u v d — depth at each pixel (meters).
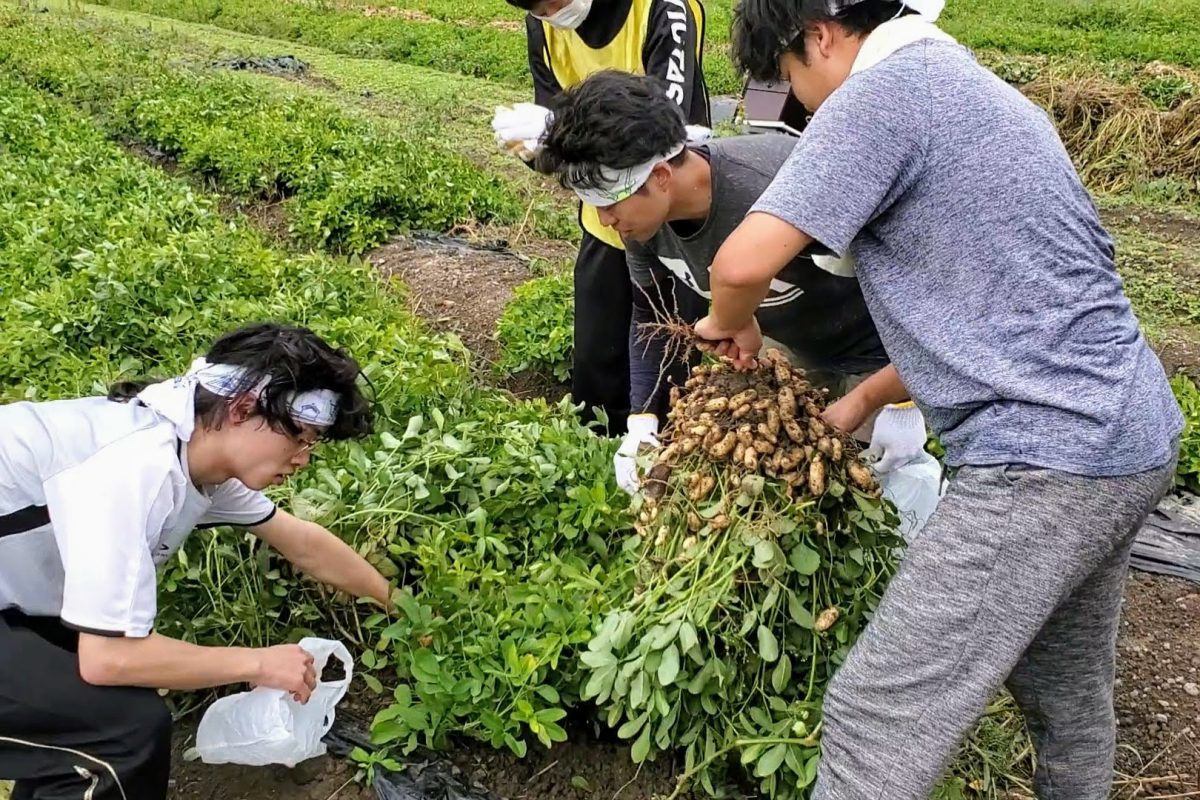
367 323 4.40
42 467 2.18
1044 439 1.82
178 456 2.22
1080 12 17.72
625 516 3.02
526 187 8.80
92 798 2.33
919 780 1.96
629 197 2.36
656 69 3.41
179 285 4.71
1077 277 1.84
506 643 2.61
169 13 21.33
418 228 7.52
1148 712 3.11
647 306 3.17
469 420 3.63
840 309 2.65
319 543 2.76
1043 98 10.88
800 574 2.45
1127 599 3.66
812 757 2.34
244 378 2.19
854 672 2.02
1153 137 10.23
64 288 4.57
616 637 2.44
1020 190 1.82
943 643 1.91
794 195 1.84
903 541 2.60
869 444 2.97
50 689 2.22
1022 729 2.87
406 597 2.72
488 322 5.88
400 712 2.61
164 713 2.35
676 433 2.58
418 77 14.99
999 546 1.86
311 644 2.66
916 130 1.83
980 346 1.85
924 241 1.87
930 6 1.96
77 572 2.11
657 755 2.75
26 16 17.31
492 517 3.18
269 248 6.23
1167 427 1.89
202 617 2.95
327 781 2.73
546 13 3.41
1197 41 14.80
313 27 18.77
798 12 1.95
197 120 9.58
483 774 2.72
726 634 2.41
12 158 7.61
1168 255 7.93
